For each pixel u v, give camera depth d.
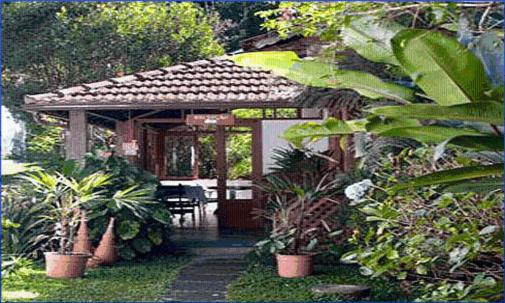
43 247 10.32
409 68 2.75
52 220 9.99
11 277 9.06
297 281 8.87
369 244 6.17
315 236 10.12
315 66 3.50
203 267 10.12
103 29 20.62
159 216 10.73
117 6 21.16
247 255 10.98
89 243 10.00
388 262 5.12
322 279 8.96
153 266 10.22
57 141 20.44
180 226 15.05
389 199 5.25
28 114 20.50
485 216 4.54
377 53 3.47
